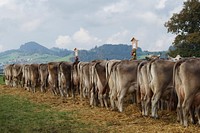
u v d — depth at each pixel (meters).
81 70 21.84
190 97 12.56
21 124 14.00
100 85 18.48
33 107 18.80
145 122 13.84
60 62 24.28
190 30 52.31
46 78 27.64
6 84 36.81
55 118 15.27
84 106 19.05
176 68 12.99
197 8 50.56
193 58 12.91
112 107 17.31
